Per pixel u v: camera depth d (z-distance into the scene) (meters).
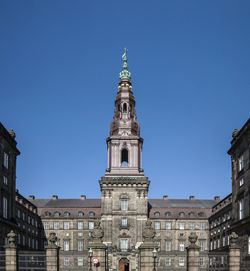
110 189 95.62
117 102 105.12
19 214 88.50
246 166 55.94
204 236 106.81
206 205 113.62
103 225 93.38
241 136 57.62
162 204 113.38
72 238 106.81
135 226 93.56
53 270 42.31
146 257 42.47
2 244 55.72
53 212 109.31
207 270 45.78
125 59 109.31
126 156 104.62
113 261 90.00
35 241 102.44
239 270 42.41
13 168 64.44
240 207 58.94
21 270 47.19
